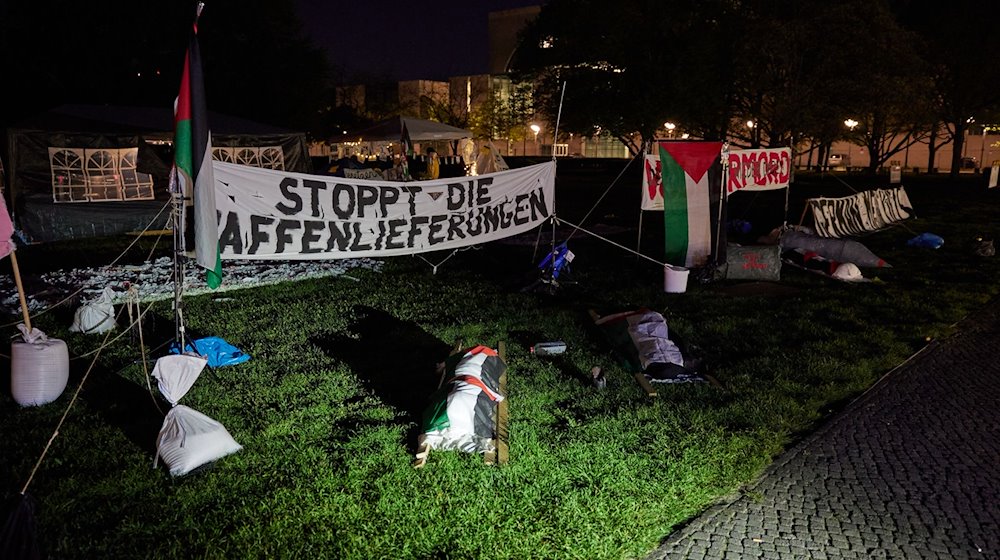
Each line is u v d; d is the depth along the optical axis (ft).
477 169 82.84
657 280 37.37
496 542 13.53
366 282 35.06
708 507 15.58
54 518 13.94
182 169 19.10
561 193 97.81
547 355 24.47
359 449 17.06
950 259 44.98
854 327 29.04
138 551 13.14
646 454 17.19
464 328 26.86
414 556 13.15
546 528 13.98
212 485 15.29
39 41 84.53
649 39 94.68
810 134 106.11
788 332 27.96
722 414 19.70
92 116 54.90
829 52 97.50
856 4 95.96
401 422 18.81
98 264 39.01
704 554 13.74
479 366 19.02
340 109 176.14
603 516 14.48
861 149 246.88
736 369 23.53
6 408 19.17
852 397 22.29
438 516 14.23
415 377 22.02
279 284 34.37
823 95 99.96
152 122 56.44
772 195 94.58
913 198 90.84
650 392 20.89
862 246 41.57
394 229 28.94
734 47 96.84
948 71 131.13
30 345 19.22
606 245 49.55
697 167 35.91
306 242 25.90
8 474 15.58
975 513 15.44
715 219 36.73
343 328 26.81
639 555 13.67
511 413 19.35
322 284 34.45
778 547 14.02
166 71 92.02
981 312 32.50
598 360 24.00
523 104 161.79
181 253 19.92
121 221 50.85
